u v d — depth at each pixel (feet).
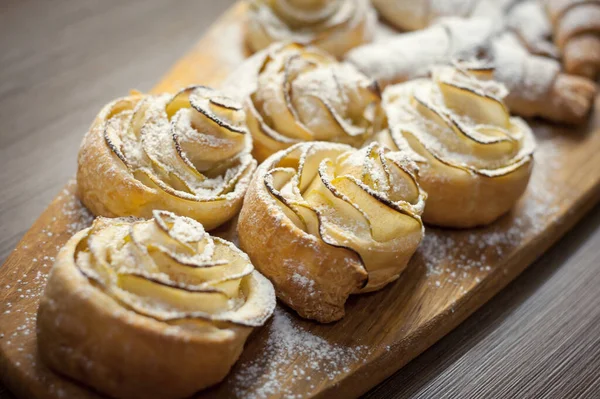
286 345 1.03
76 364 0.91
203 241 0.98
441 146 1.19
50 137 1.31
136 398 0.93
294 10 1.45
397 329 1.07
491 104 1.21
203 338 0.91
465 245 1.20
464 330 1.14
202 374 0.93
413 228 1.08
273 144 1.18
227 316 0.94
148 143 1.09
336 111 1.21
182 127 1.10
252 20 1.46
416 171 1.10
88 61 1.47
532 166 1.24
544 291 1.20
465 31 1.45
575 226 1.32
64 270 0.92
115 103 1.14
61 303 0.91
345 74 1.25
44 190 1.22
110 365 0.91
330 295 1.04
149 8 1.62
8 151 1.28
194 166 1.10
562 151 1.40
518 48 1.56
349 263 1.02
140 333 0.89
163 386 0.92
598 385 1.08
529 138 1.25
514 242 1.22
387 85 1.39
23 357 0.95
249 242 1.06
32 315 1.00
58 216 1.13
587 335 1.14
